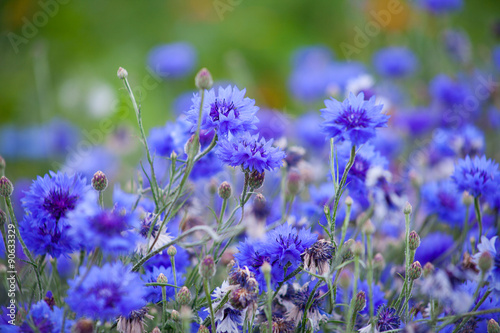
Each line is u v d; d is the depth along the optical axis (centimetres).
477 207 96
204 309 90
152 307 91
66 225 85
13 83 159
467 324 89
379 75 173
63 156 140
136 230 83
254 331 92
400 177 113
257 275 87
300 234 87
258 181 88
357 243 83
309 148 131
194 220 99
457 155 113
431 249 100
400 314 89
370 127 87
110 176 125
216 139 88
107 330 85
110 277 81
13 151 141
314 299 89
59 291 91
